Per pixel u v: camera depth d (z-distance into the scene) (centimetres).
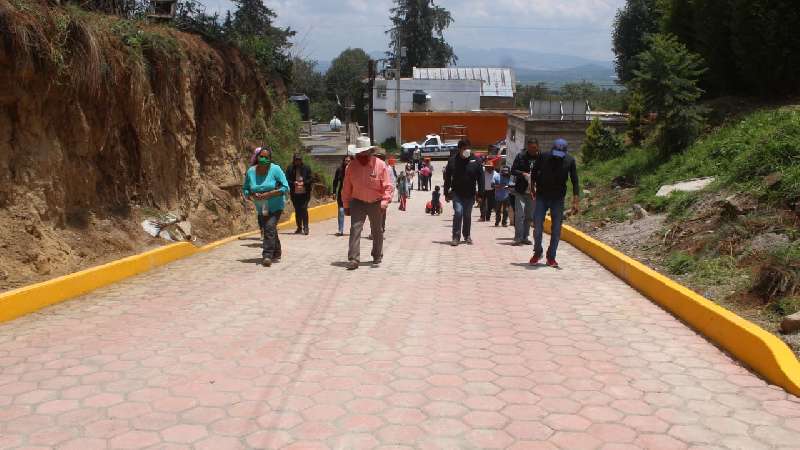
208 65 1327
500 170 1720
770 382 463
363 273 877
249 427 391
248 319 630
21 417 403
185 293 744
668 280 697
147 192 1065
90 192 921
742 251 720
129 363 500
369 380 467
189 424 394
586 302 703
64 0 902
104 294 736
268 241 940
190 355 520
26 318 629
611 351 532
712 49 1517
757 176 875
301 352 529
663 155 1455
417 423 396
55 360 506
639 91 1428
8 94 760
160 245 997
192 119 1220
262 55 1723
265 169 941
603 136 2081
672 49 1377
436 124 5825
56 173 831
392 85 5981
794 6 1334
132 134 1024
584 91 8375
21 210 770
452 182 1187
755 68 1414
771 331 523
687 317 615
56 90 830
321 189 2267
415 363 503
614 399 433
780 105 1341
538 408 418
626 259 838
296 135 2148
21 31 743
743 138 1152
